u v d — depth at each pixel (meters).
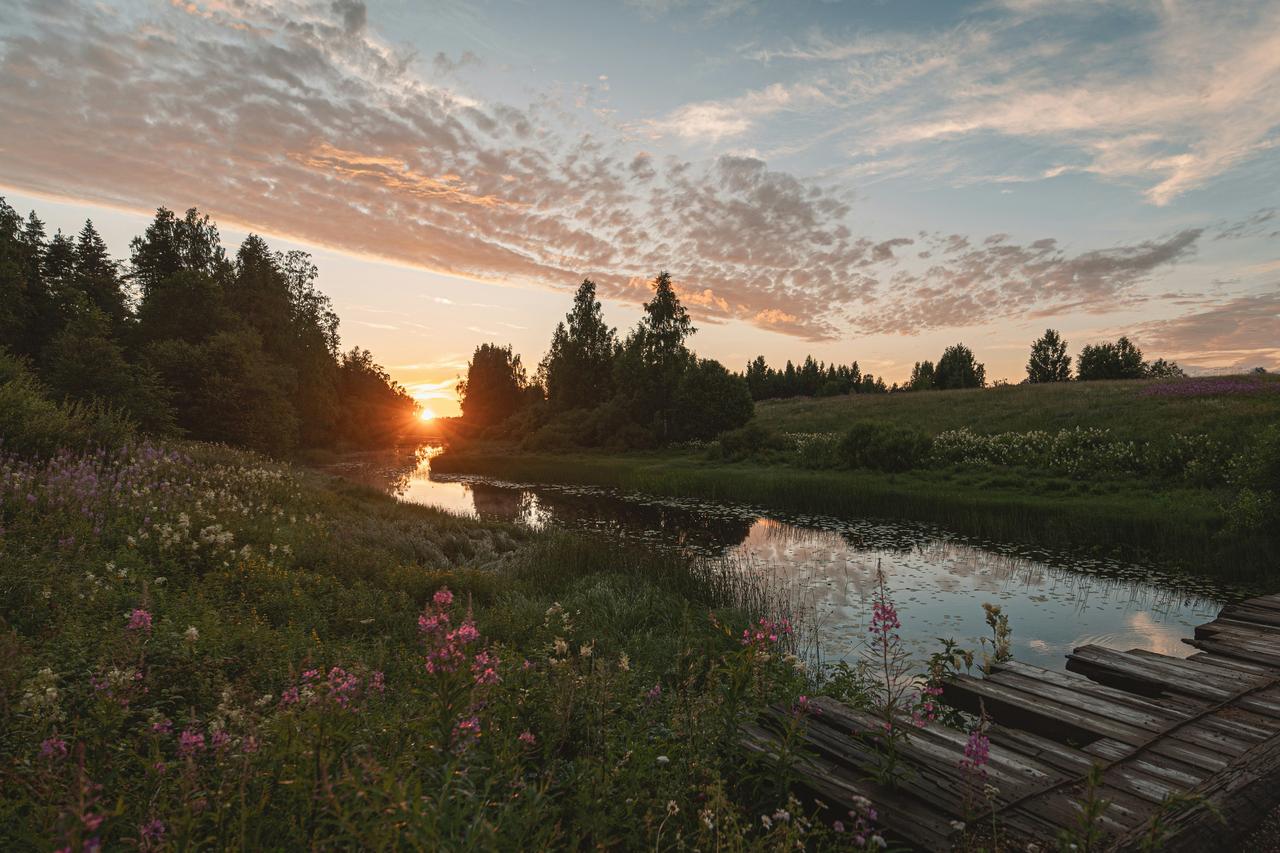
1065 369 76.00
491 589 10.31
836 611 10.81
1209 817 3.64
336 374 61.84
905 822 3.58
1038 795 3.90
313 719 2.97
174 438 24.34
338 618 7.63
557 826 2.63
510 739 3.39
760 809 3.68
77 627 5.02
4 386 14.99
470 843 2.12
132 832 2.42
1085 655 7.30
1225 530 16.25
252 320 48.31
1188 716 5.33
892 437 32.59
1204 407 31.75
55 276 45.06
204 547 9.04
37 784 2.59
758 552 16.58
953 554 16.22
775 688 5.61
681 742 4.08
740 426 53.59
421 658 5.77
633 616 9.68
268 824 2.45
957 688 6.27
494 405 96.06
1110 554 15.99
